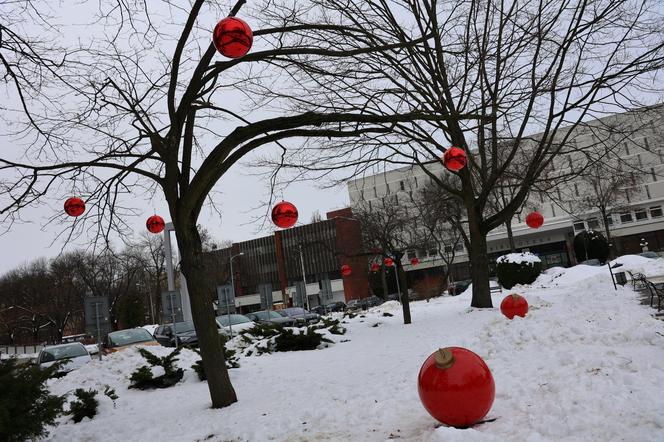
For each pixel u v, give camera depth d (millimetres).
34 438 6418
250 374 11086
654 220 58969
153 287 69188
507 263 27547
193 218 8414
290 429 6035
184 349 14062
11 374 6195
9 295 59938
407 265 66375
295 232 67938
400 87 14953
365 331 16703
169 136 8625
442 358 4781
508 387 6004
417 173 59812
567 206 58156
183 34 7938
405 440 4891
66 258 46000
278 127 7973
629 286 16406
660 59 12820
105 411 9195
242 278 74625
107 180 9656
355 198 62156
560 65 13117
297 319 25938
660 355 6219
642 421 4246
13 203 8391
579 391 5156
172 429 7141
